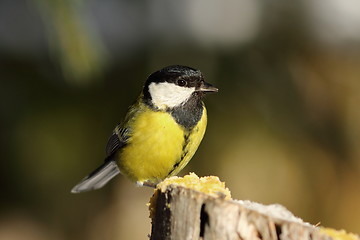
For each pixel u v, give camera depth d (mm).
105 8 10062
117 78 9781
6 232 9859
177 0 10016
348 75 9992
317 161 9383
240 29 9812
